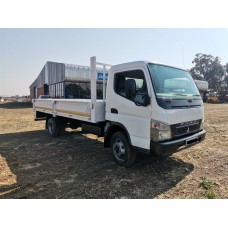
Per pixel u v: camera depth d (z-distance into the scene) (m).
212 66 59.78
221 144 6.93
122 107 4.59
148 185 3.95
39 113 9.21
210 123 12.12
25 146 6.75
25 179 4.20
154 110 3.91
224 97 43.25
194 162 5.18
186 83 4.85
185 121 4.29
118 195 3.57
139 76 4.25
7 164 5.08
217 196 3.54
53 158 5.52
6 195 3.56
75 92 27.05
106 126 5.17
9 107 30.23
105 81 5.36
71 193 3.63
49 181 4.11
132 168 4.76
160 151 3.84
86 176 4.35
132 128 4.38
